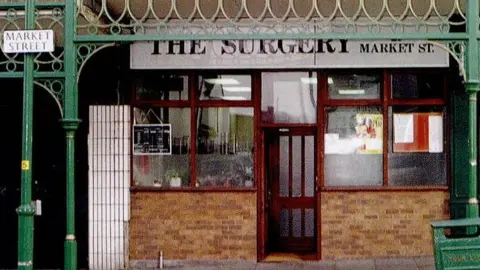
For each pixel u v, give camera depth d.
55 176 13.39
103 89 13.23
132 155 13.41
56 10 10.43
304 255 13.67
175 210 13.27
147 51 13.05
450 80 13.18
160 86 13.45
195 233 13.26
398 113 13.33
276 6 12.05
